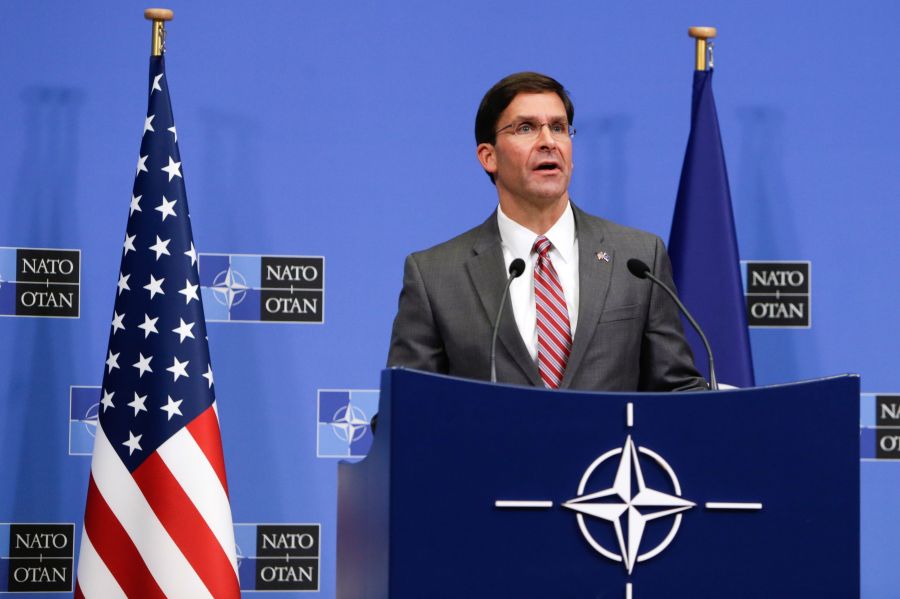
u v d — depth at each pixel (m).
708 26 10.23
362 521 4.73
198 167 9.73
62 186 9.59
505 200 6.64
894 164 10.24
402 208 9.94
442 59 10.03
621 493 4.31
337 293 9.84
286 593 9.68
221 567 8.19
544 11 10.13
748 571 4.34
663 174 10.16
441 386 4.24
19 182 9.55
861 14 10.30
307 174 9.86
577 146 10.12
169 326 8.43
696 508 4.34
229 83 9.80
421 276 6.62
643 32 10.19
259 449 9.70
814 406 4.43
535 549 4.25
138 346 8.41
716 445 4.37
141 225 8.58
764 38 10.24
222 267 9.72
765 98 10.23
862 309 10.17
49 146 9.60
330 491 9.75
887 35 10.31
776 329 10.14
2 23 9.59
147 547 8.13
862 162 10.24
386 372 4.32
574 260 6.59
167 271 8.51
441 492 4.21
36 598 9.45
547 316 6.32
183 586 8.10
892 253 10.20
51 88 9.62
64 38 9.66
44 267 9.54
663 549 4.31
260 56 9.85
